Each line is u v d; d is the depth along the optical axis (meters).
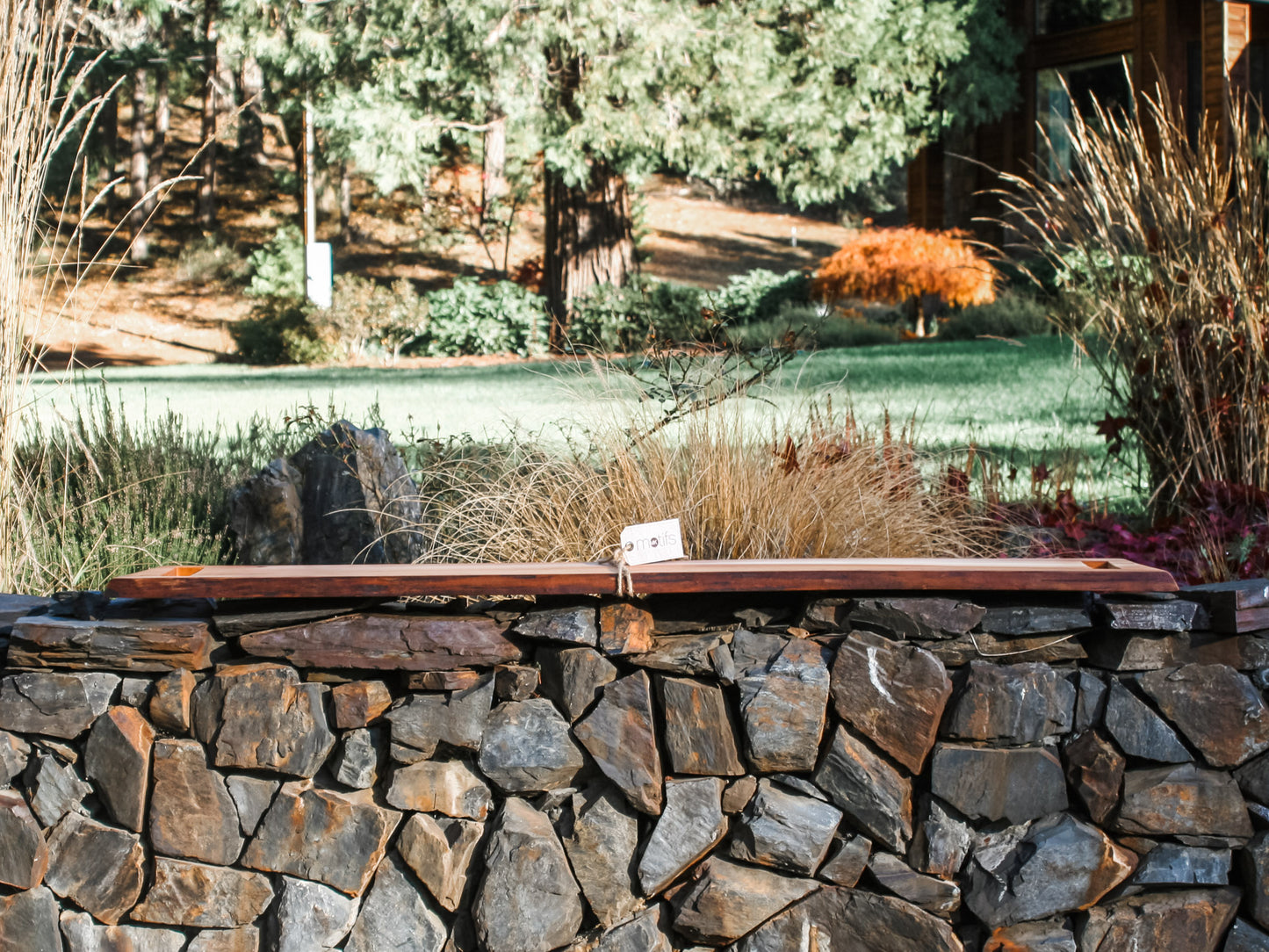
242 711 2.22
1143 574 2.18
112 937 2.23
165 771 2.22
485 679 2.25
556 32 14.18
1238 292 3.88
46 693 2.24
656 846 2.21
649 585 2.20
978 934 2.22
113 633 2.24
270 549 3.70
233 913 2.23
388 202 26.19
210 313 19.75
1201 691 2.20
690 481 3.18
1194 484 4.02
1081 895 2.18
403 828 2.23
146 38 18.78
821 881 2.22
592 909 2.22
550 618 2.24
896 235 15.30
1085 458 5.59
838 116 16.19
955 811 2.21
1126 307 4.23
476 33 14.10
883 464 3.60
